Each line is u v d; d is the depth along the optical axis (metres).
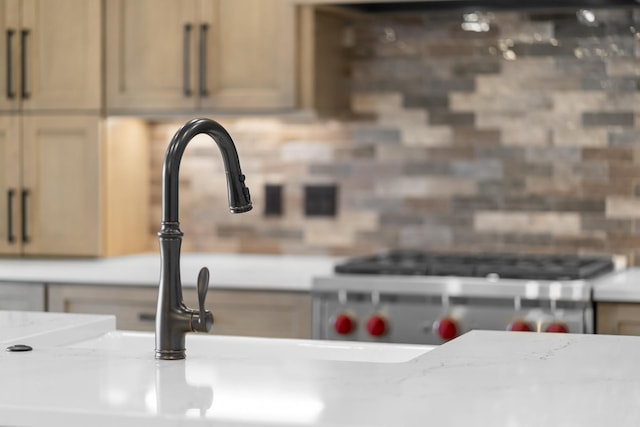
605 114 4.41
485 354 2.14
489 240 4.56
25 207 4.69
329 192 4.75
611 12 4.39
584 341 2.33
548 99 4.47
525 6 4.40
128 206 4.83
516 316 3.75
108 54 4.60
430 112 4.62
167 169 2.09
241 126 4.86
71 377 1.88
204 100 4.47
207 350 2.71
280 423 1.52
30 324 2.67
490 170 4.55
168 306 2.07
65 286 4.33
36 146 4.67
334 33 4.57
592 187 4.43
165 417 1.58
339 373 1.90
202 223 4.93
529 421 1.52
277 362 2.04
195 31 4.47
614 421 1.52
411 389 1.75
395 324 3.88
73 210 4.64
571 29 4.43
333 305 3.96
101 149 4.62
